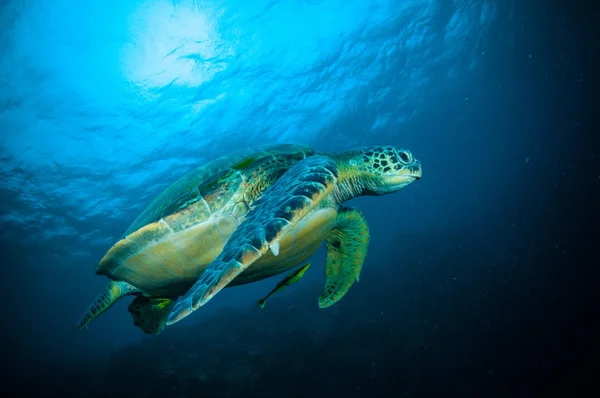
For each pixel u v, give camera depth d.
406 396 7.81
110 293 4.59
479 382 7.82
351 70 21.11
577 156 38.28
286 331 13.51
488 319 10.66
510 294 12.02
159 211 3.28
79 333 69.94
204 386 9.58
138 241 3.21
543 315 10.07
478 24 22.25
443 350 9.52
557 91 41.12
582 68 34.84
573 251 14.38
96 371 15.31
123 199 23.34
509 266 14.92
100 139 18.52
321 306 4.53
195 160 22.42
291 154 3.90
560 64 33.44
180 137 20.12
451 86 29.02
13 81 14.55
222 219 3.20
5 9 12.33
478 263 16.66
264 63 18.08
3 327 53.31
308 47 18.39
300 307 15.86
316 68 19.70
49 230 24.16
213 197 3.20
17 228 22.81
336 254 4.93
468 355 8.95
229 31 16.09
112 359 15.01
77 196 21.56
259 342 12.91
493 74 30.61
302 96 21.38
